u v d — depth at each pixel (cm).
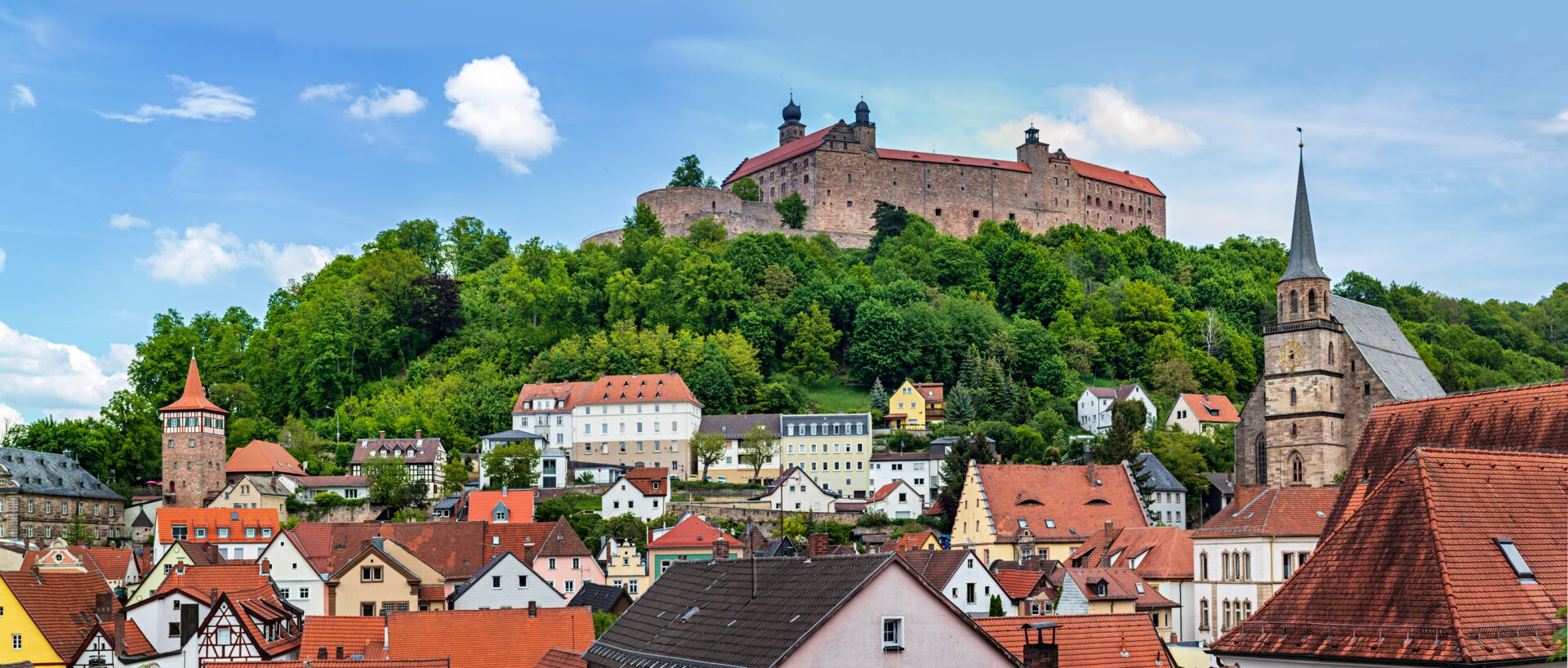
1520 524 4422
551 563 15050
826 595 5869
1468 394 6184
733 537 17838
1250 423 17788
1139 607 12106
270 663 8200
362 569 13438
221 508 19038
